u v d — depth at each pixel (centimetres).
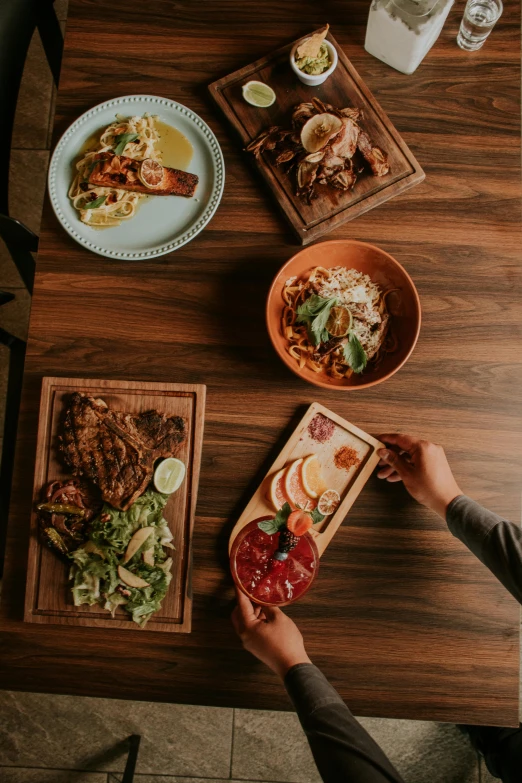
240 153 158
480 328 155
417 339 148
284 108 156
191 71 160
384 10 144
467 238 157
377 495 151
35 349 152
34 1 159
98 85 159
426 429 152
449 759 240
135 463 144
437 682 147
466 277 156
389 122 157
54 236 154
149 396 149
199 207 154
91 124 155
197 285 154
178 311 154
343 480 150
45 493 145
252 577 139
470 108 160
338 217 153
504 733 204
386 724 242
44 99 259
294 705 133
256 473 150
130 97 154
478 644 147
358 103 157
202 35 161
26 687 144
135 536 141
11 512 147
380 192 154
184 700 145
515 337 155
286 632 137
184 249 155
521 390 153
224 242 156
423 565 150
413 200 157
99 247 151
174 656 146
